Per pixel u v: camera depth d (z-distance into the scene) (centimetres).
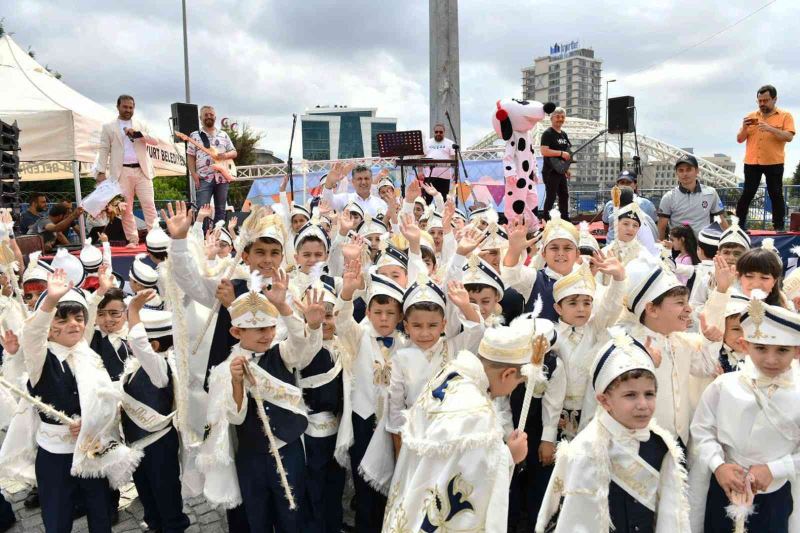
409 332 385
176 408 424
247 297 365
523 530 436
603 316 395
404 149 1025
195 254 455
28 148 1044
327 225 693
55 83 1204
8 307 517
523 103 823
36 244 923
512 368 290
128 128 1049
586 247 528
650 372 295
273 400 362
